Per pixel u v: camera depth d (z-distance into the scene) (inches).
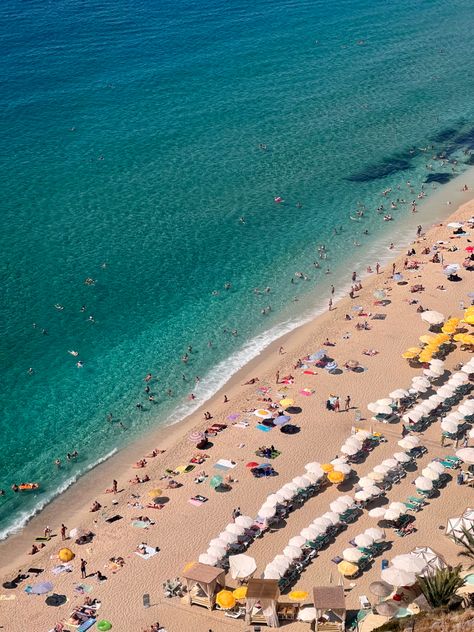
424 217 4372.5
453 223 4202.8
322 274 3865.7
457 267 3759.8
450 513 2326.5
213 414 2901.1
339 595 1956.2
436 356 3137.3
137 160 5064.0
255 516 2364.7
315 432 2736.2
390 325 3385.8
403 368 3088.1
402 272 3809.1
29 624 2031.3
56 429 2906.0
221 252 4060.0
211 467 2593.5
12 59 6806.1
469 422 2723.9
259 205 4537.4
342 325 3417.8
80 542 2322.8
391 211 4453.7
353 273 3727.9
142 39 7495.1
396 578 1998.0
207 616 2026.3
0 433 2878.9
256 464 2568.9
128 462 2726.4
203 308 3614.7
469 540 2015.3
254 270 3907.5
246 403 2938.0
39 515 2508.6
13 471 2706.7
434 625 1792.6
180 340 3395.7
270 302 3651.6
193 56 7062.0
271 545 2249.0
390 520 2298.2
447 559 2138.3
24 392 3080.7
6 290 3678.6
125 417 2957.7
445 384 2886.3
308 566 2160.4
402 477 2480.3
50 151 5147.6
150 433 2866.6
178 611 2049.7
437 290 3634.4
